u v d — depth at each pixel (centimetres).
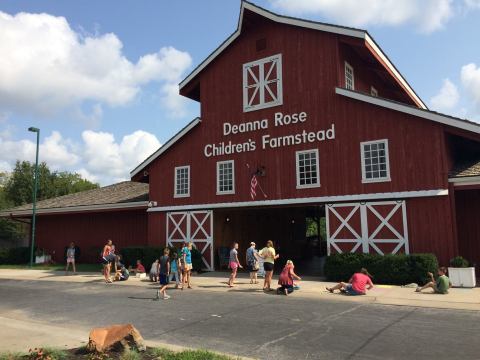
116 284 1800
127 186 3072
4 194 5969
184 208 2202
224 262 2195
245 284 1672
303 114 1883
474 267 1554
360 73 2056
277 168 1928
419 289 1357
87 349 764
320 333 890
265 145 1973
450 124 1540
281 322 1001
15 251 3031
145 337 900
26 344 834
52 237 3094
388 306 1162
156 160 2341
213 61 2181
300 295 1376
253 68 2053
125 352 728
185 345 831
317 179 1814
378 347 783
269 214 2834
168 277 1424
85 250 2894
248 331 925
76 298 1456
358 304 1201
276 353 762
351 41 1817
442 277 1320
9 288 1764
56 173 6062
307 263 2761
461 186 1541
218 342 846
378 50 1945
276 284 1648
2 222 5225
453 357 718
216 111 2147
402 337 843
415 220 1594
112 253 1908
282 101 1945
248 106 2044
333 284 1579
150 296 1451
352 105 1766
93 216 2888
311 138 1850
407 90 2361
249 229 2542
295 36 1947
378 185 1677
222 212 2262
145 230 2619
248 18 2047
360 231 1695
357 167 1730
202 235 2133
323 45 1870
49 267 2666
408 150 1630
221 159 2102
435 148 1578
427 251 1562
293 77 1931
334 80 1823
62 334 923
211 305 1247
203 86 2212
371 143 1708
